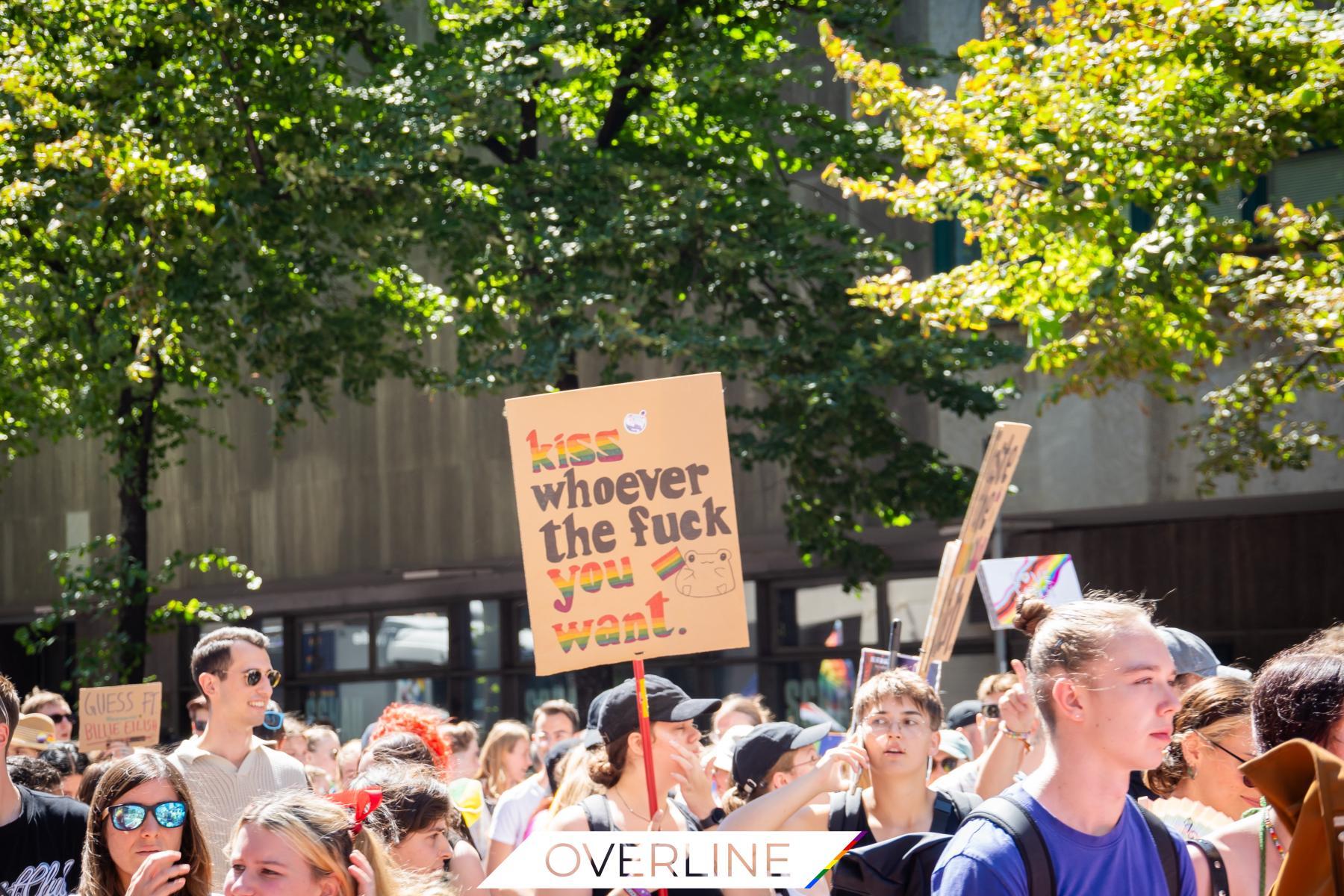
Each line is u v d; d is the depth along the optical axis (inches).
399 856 186.4
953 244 608.4
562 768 285.0
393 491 804.0
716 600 179.9
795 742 219.3
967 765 228.7
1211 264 323.6
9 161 481.4
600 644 179.3
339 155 513.0
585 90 603.5
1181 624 619.2
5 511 994.7
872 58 561.6
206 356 575.8
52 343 577.3
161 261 490.9
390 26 584.1
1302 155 503.8
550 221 519.8
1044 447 588.7
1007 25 358.6
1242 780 155.9
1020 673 196.7
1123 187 324.5
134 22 506.9
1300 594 589.9
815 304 550.9
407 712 272.8
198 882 166.1
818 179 647.8
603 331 495.8
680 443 182.1
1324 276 307.6
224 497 879.1
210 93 512.1
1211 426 375.9
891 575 710.5
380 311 581.9
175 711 1007.6
